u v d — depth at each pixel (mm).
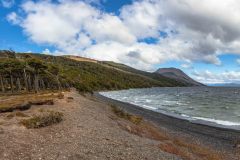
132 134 28125
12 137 19844
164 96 137625
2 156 15797
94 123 29578
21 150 17312
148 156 19672
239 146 30969
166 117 56000
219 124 47688
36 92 74562
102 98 104312
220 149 29656
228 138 35875
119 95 145750
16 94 68000
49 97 50750
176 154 22359
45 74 97625
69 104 43906
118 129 29047
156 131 35312
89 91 131500
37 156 16609
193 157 22875
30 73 88125
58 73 114000
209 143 32438
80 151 18547
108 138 23234
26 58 99125
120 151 19859
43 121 24703
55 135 22203
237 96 137875
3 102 39031
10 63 82312
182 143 28641
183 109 73312
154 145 23922
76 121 28984
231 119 54531
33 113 30906
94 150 19219
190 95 148375
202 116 59094
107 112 46125
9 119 26016
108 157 18094
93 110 43031
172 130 40281
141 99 114500
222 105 85062
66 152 17984
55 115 27375
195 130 41250
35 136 21125
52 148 18547
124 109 66625
